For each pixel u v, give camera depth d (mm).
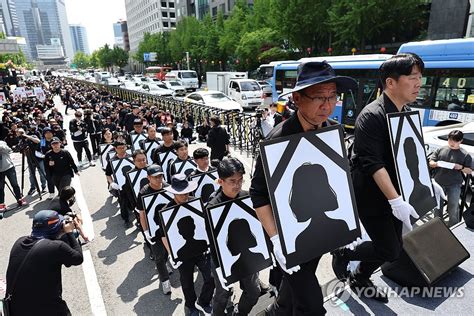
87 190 7633
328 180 1813
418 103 9680
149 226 3787
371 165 2082
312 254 1746
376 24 18656
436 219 3121
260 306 3074
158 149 6109
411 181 2250
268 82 23484
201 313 3322
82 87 39781
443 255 2881
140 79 40031
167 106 18312
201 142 12188
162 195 3883
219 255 2691
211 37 40844
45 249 2533
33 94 23922
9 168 6602
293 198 1714
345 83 1687
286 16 22906
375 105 2193
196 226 3299
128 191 5234
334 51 22547
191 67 52938
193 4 68125
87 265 4449
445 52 8930
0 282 4051
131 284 4020
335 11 19859
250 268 2762
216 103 16750
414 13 19141
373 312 2580
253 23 32938
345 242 1857
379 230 2293
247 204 2807
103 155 6898
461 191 5023
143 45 76500
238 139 11516
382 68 2199
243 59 34000
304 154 1752
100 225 5707
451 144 4543
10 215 6398
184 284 3283
